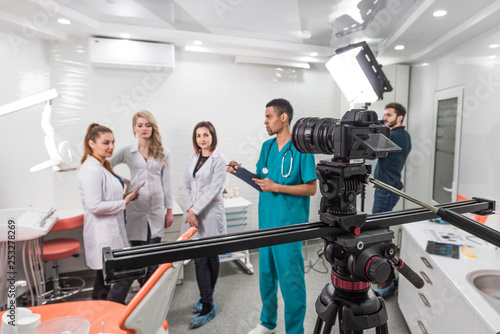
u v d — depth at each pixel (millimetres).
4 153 1924
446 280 1283
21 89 1909
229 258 2316
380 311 634
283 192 1529
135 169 1915
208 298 1839
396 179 2344
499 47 1813
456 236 1737
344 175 574
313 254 2137
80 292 2146
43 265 1995
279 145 1578
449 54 2311
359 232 590
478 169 2004
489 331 958
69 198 2168
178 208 2035
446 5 1701
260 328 1691
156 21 1981
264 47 2006
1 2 1666
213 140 1911
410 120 2646
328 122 658
